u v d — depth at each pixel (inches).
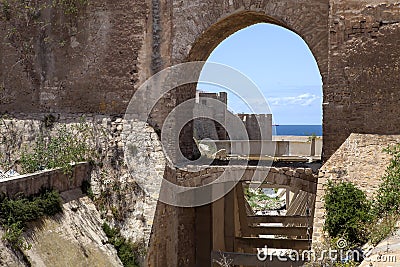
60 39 760.3
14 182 539.8
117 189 673.6
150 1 724.7
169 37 719.7
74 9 748.0
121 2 734.5
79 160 688.4
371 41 605.0
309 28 661.9
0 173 655.1
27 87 773.9
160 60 722.8
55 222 577.9
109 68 741.3
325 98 634.2
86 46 750.5
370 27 605.0
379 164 591.8
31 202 557.3
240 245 868.6
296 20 666.2
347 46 616.4
